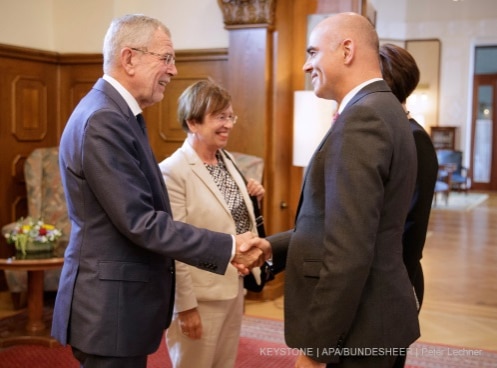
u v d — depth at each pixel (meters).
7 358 3.47
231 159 2.53
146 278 1.81
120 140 1.73
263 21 4.52
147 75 1.86
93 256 1.76
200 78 4.93
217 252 1.87
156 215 1.78
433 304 4.74
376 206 1.51
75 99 5.47
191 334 2.20
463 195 13.06
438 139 12.95
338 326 1.53
